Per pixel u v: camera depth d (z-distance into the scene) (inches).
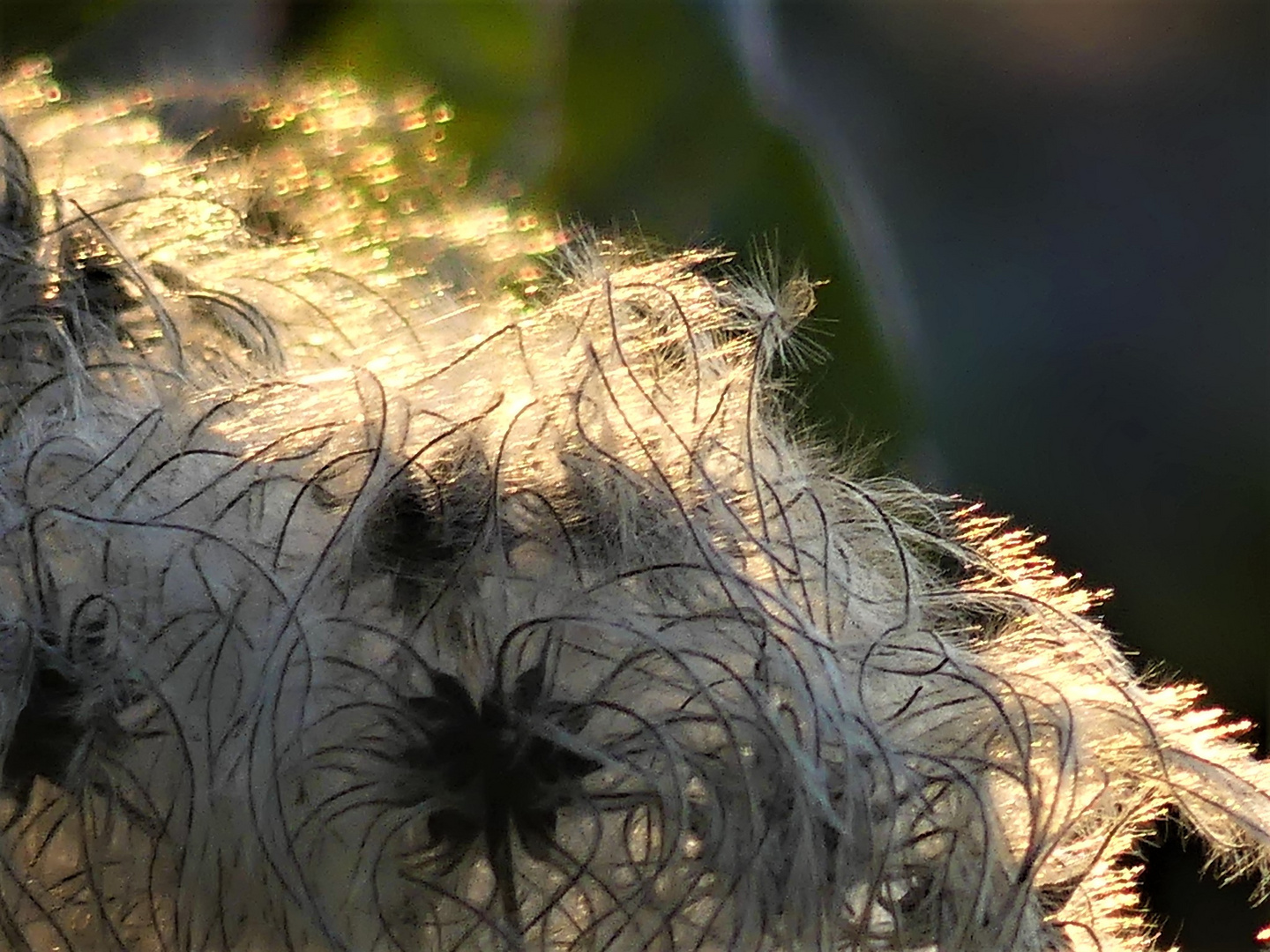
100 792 7.3
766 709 7.3
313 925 7.3
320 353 7.9
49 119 8.2
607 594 7.4
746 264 8.6
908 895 7.4
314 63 9.8
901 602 7.7
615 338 7.7
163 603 7.4
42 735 7.3
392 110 9.2
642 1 10.0
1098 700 7.7
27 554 7.4
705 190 9.8
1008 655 7.7
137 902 7.3
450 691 7.3
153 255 8.0
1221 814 7.7
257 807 7.3
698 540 7.5
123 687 7.3
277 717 7.3
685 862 7.3
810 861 7.3
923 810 7.4
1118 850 7.7
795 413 8.1
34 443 7.5
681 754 7.3
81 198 8.0
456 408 7.6
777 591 7.5
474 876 7.3
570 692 7.4
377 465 7.5
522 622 7.4
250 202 8.4
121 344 7.7
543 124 9.9
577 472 7.5
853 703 7.4
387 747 7.3
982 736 7.5
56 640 7.3
